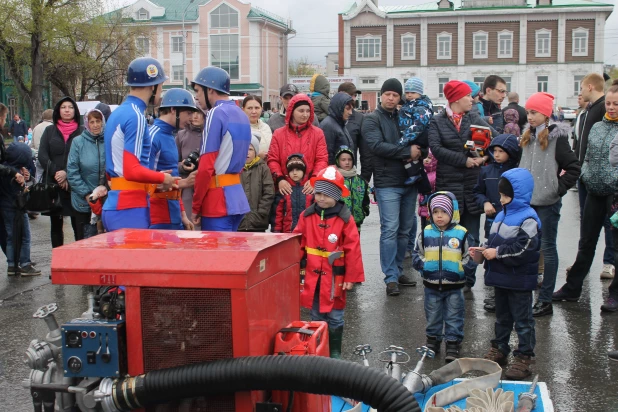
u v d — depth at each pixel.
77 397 2.80
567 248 9.38
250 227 7.17
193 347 2.72
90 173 7.57
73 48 39.34
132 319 2.74
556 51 61.69
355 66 64.50
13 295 7.26
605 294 7.06
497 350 5.12
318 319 5.10
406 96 7.26
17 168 7.98
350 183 7.27
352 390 2.60
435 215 5.33
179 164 6.69
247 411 2.75
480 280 7.82
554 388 4.66
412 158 7.09
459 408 4.00
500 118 9.61
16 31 36.00
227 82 5.36
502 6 61.81
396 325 6.13
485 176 6.66
